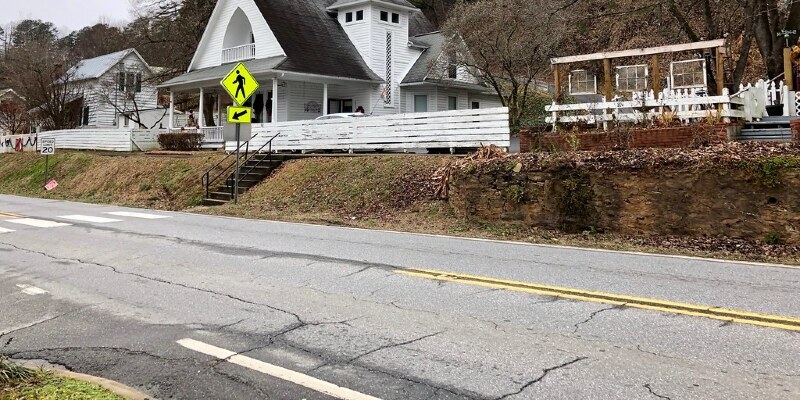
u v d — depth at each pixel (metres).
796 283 6.98
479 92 35.22
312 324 5.46
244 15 31.03
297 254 9.24
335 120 20.67
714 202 10.16
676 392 3.81
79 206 19.19
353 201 15.77
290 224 13.64
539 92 35.09
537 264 8.28
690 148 11.56
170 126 31.50
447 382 4.05
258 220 14.55
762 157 9.88
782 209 9.54
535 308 5.88
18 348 4.93
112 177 24.45
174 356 4.67
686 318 5.46
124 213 16.53
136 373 4.34
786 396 3.73
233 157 21.91
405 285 6.97
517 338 4.96
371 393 3.90
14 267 8.44
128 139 30.75
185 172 22.19
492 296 6.39
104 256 9.27
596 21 27.56
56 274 7.92
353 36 31.56
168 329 5.39
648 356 4.48
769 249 9.30
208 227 13.00
